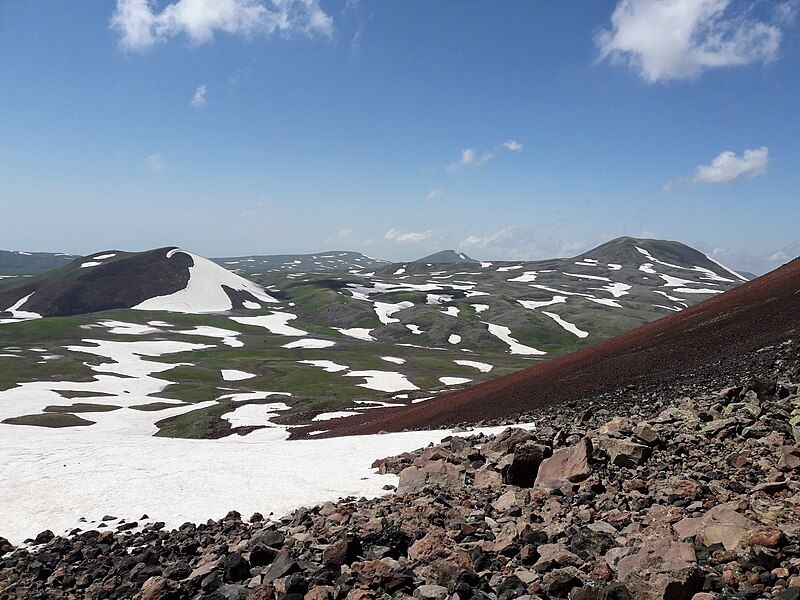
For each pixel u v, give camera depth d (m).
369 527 12.66
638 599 7.63
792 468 12.41
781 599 7.11
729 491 11.94
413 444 25.50
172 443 28.39
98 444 27.08
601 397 30.48
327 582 10.06
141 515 16.67
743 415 16.66
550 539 10.57
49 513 16.98
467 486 16.42
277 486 19.03
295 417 64.75
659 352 39.69
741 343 33.16
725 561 8.42
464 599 8.52
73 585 12.21
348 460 22.81
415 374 109.25
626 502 12.41
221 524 15.35
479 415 38.16
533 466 15.79
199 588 10.81
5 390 78.50
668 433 17.16
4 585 12.43
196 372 104.62
